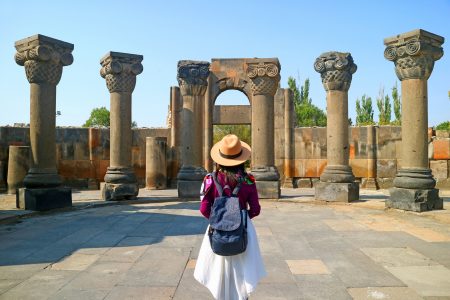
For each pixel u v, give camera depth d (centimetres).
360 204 1201
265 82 1411
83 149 1917
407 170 1075
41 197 1084
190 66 1430
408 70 1075
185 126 1444
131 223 922
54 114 1157
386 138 1872
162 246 689
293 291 462
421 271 536
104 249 669
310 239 741
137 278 512
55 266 568
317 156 1942
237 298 335
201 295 450
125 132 1365
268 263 580
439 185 1775
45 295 451
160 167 1817
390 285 480
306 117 4872
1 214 998
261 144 1412
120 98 1362
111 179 1333
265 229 840
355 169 1892
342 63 1282
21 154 1658
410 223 903
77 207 1174
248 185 355
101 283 492
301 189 1833
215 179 354
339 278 509
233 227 327
